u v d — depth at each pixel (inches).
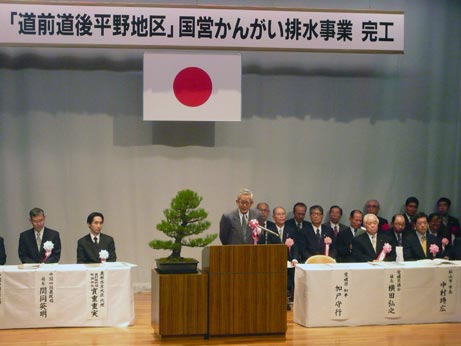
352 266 274.4
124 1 352.2
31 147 348.8
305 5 363.3
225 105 344.5
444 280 278.1
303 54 364.8
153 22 333.4
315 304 267.7
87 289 264.4
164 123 356.5
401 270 273.7
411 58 372.5
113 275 266.4
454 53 376.2
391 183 373.1
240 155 361.7
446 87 375.9
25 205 349.1
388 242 308.8
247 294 249.1
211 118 343.9
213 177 360.2
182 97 343.0
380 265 277.6
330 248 333.7
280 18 339.6
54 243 311.1
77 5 330.3
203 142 359.3
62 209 351.6
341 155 369.1
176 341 245.6
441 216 353.1
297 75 364.8
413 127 374.0
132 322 269.9
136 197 355.6
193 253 360.8
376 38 345.7
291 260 320.8
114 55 353.1
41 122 349.4
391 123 371.9
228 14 336.5
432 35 374.0
